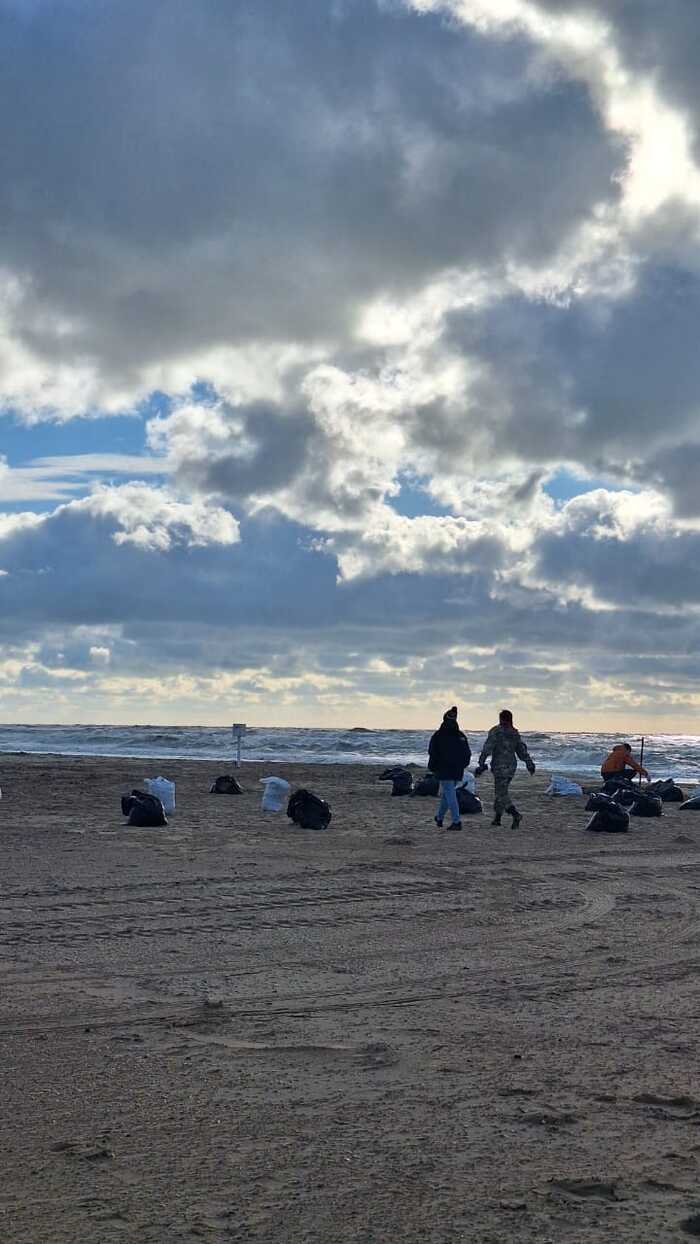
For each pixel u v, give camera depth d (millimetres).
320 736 87062
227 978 8555
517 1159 4898
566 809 25188
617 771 27766
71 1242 4078
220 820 21469
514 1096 5770
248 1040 6836
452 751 20297
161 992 8086
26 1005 7656
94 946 9719
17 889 12703
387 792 30094
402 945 9891
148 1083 5969
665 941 10133
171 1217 4301
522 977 8664
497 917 11344
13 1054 6508
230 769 41719
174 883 13273
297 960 9234
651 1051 6613
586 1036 6953
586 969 8953
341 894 12656
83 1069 6215
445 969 8930
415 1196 4504
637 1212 4359
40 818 21672
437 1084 5969
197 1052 6562
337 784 33656
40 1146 5047
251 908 11703
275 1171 4762
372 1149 5016
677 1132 5238
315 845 17359
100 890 12703
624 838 19094
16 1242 4078
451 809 20141
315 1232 4176
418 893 12812
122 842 17500
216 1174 4727
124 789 30688
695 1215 4293
